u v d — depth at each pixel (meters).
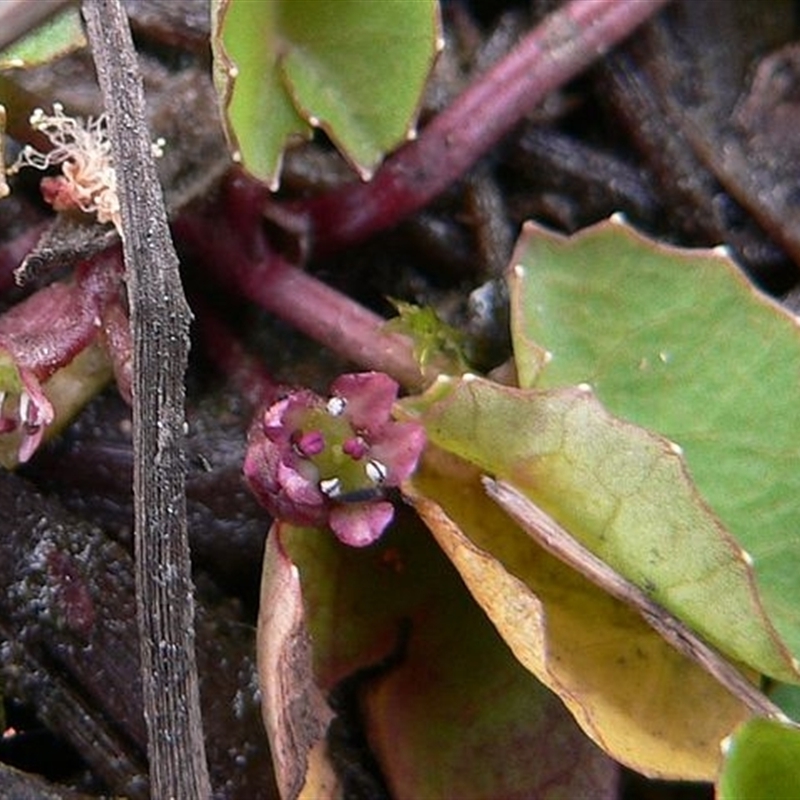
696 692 0.06
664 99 0.07
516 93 0.07
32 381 0.06
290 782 0.06
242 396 0.07
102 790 0.06
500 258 0.07
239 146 0.06
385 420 0.06
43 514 0.07
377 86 0.06
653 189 0.07
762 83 0.07
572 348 0.07
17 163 0.07
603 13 0.07
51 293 0.07
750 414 0.06
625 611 0.06
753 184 0.07
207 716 0.06
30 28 0.06
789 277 0.07
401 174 0.07
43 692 0.06
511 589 0.06
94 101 0.07
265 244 0.07
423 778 0.06
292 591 0.06
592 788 0.06
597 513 0.06
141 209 0.06
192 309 0.07
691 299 0.06
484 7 0.07
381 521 0.06
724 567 0.06
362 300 0.07
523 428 0.06
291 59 0.06
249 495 0.07
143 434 0.06
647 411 0.06
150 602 0.06
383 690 0.06
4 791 0.06
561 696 0.06
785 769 0.06
